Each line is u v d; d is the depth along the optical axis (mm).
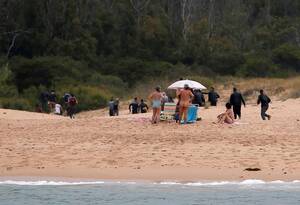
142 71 151875
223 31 181000
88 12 163500
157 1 181125
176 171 45312
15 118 80312
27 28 153750
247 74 158000
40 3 155000
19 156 50625
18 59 144125
